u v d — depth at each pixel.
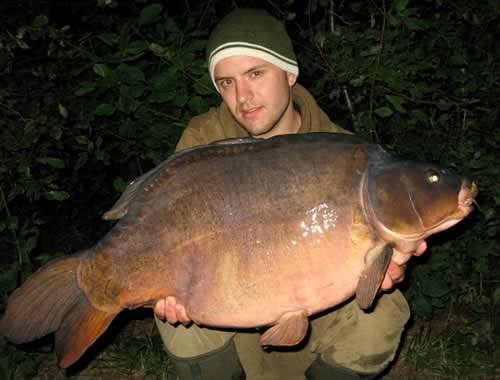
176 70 1.30
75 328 0.86
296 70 1.02
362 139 0.87
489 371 1.24
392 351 1.00
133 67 1.28
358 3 1.42
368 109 1.47
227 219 0.83
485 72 1.43
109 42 1.29
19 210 1.53
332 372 1.00
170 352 0.99
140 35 1.32
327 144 0.86
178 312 0.85
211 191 0.84
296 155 0.85
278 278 0.83
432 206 0.85
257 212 0.83
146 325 1.45
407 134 1.43
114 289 0.85
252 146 0.86
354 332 0.99
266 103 0.98
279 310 0.84
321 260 0.83
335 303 0.85
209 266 0.83
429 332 1.35
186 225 0.83
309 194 0.84
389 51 1.36
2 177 1.28
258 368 1.06
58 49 1.36
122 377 1.27
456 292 1.45
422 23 1.31
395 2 1.30
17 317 0.87
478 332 1.34
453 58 1.39
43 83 1.39
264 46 0.96
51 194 1.28
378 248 0.84
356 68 1.35
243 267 0.83
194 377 1.00
